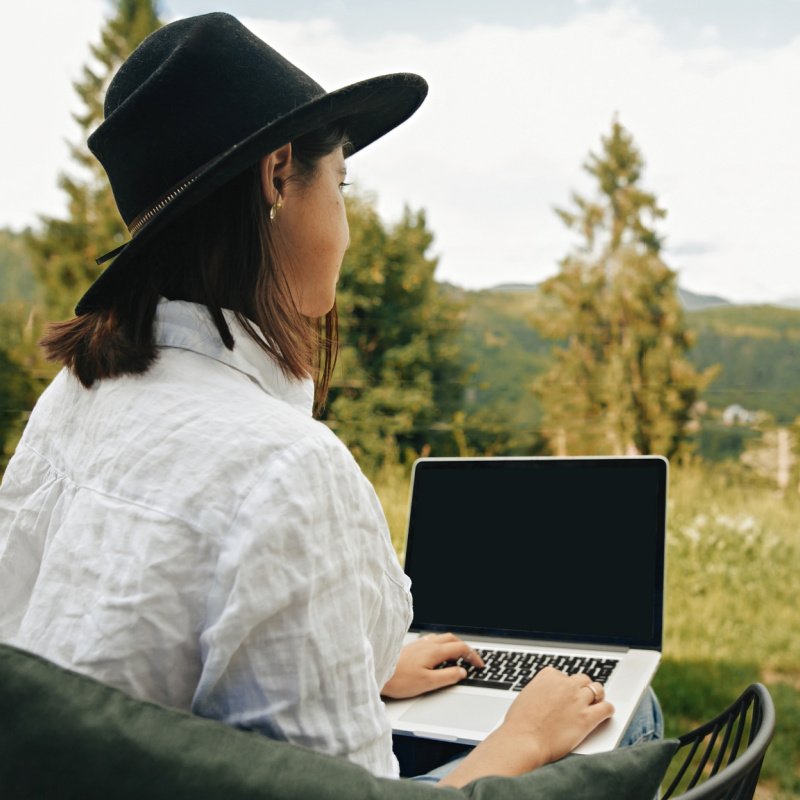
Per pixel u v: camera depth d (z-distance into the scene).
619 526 1.70
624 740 1.40
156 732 0.68
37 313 6.05
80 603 0.83
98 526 0.86
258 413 0.87
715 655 4.22
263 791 0.67
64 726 0.67
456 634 1.74
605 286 6.60
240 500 0.81
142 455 0.87
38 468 1.02
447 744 1.44
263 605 0.79
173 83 0.99
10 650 0.69
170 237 0.98
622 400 6.37
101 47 6.21
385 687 1.44
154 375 0.93
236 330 0.96
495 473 1.82
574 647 1.64
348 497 0.88
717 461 6.04
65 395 1.05
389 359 6.59
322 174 1.06
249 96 1.00
